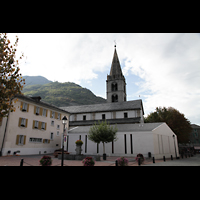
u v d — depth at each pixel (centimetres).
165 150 2964
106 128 2545
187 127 4588
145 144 2612
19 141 2545
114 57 5900
